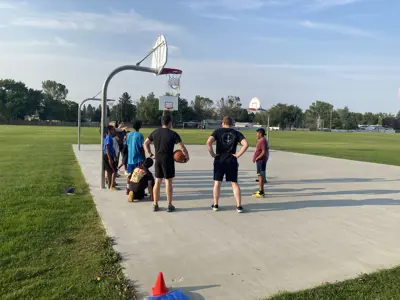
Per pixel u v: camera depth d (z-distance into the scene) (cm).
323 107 13525
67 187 851
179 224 575
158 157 639
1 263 399
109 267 399
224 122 664
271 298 342
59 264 404
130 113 11400
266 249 473
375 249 480
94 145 2375
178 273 396
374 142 3922
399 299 339
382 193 873
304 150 2427
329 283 375
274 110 10975
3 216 577
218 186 663
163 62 816
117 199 743
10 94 10756
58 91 12638
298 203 749
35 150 1939
